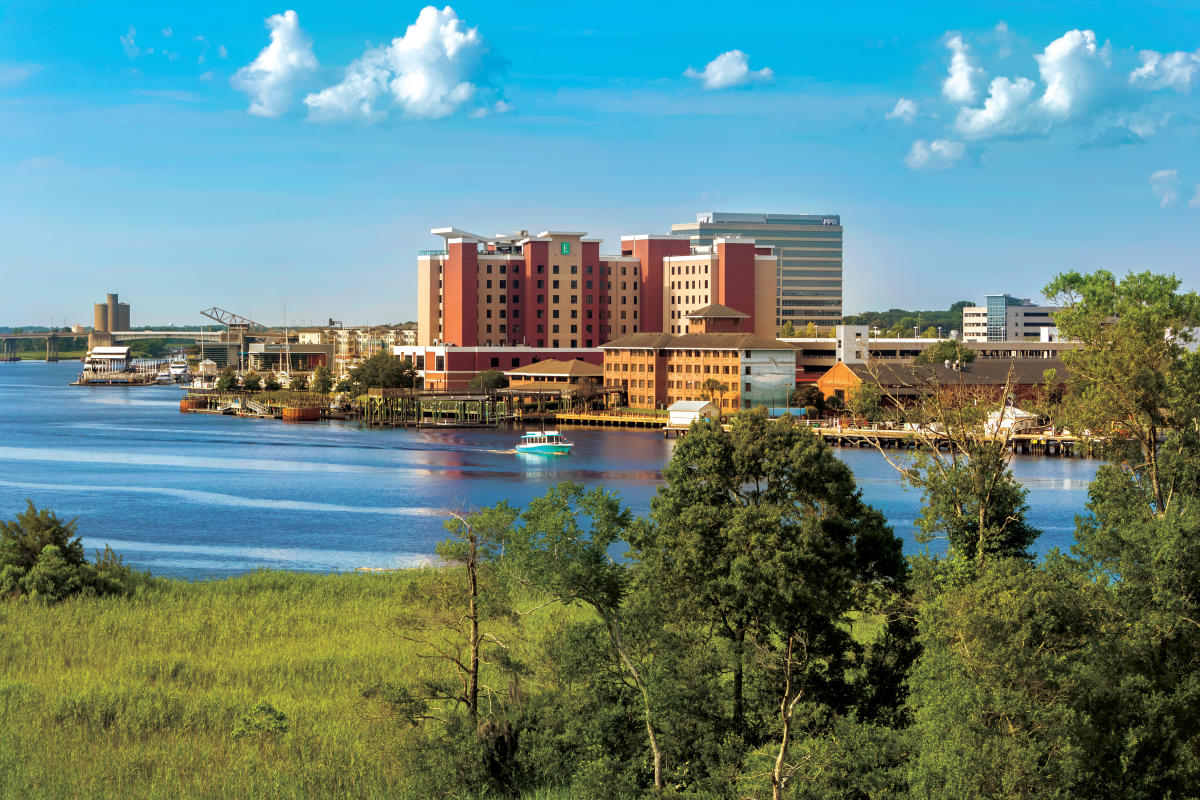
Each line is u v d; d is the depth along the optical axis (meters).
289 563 107.94
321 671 66.56
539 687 53.91
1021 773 39.47
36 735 55.19
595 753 49.47
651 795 46.19
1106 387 65.44
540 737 50.66
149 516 135.75
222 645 72.50
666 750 49.47
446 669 66.12
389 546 116.88
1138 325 66.94
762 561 49.75
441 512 137.00
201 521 132.38
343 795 49.34
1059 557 57.25
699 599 51.44
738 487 55.91
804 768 46.94
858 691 54.34
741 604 50.81
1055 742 40.78
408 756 50.84
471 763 49.84
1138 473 67.19
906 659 54.59
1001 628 42.69
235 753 53.72
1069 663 43.81
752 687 54.94
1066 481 155.25
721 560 51.47
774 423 55.94
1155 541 51.69
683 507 54.53
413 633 72.44
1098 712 43.72
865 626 72.94
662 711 47.97
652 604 49.75
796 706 51.78
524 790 49.25
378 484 162.38
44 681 64.06
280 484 163.50
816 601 49.91
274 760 53.00
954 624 43.44
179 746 54.38
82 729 56.25
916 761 43.97
